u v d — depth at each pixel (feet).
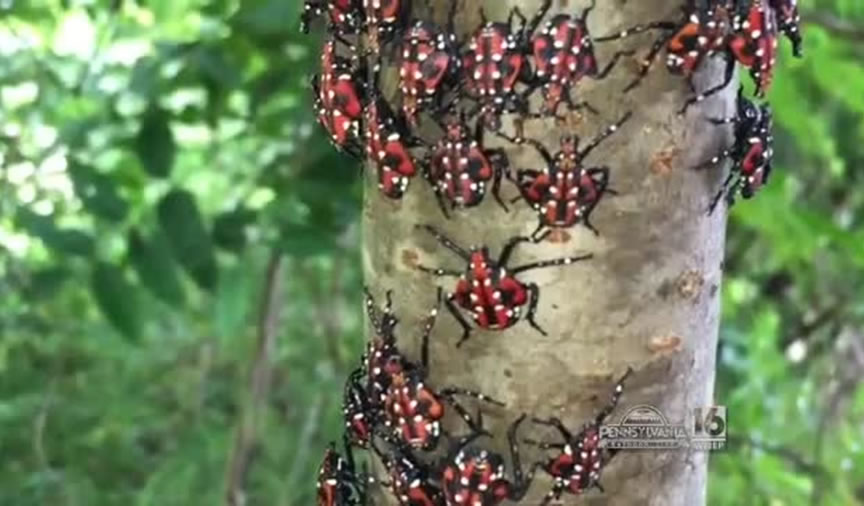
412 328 1.31
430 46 1.23
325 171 1.93
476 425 1.31
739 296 3.16
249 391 2.73
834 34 2.37
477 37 1.23
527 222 1.26
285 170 1.99
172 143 1.99
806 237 2.07
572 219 1.25
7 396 3.00
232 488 2.75
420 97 1.24
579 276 1.27
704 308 1.32
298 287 3.19
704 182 1.29
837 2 2.44
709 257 1.31
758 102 1.49
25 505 2.86
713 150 1.28
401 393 1.31
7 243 2.31
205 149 2.54
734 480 2.43
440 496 1.33
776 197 2.03
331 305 3.09
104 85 2.18
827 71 2.10
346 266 3.07
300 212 1.96
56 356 3.03
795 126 2.10
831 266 3.00
